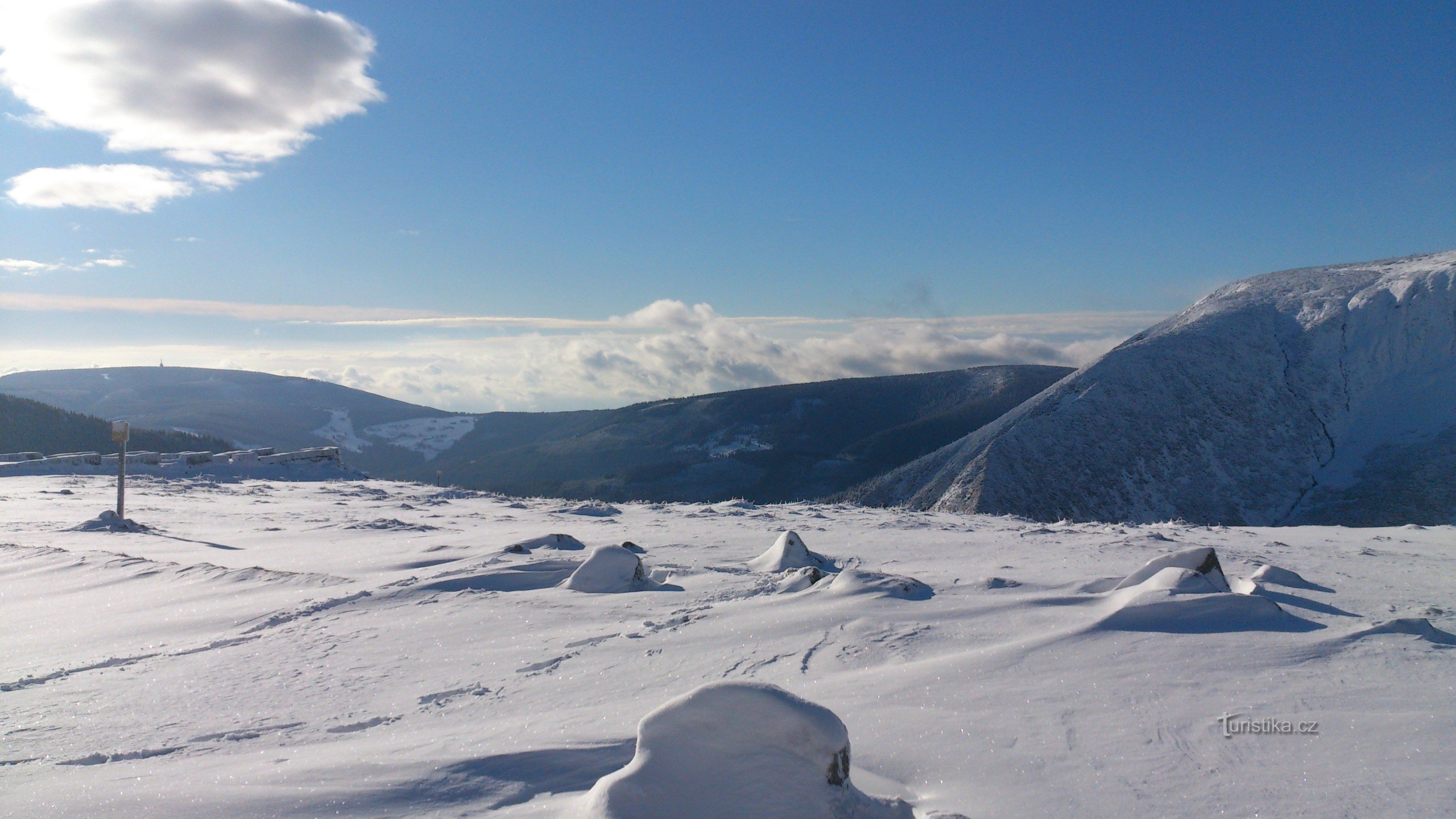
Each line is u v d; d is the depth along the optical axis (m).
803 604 6.54
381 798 3.12
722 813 2.78
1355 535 15.77
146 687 5.08
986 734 3.63
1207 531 16.41
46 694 4.98
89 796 3.24
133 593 8.34
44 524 14.83
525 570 8.81
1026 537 13.92
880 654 5.11
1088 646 4.91
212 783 3.35
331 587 8.38
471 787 3.21
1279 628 5.32
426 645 5.96
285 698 4.80
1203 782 3.09
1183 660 4.63
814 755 2.98
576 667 5.22
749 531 14.58
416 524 16.06
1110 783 3.11
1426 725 3.59
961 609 6.09
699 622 6.20
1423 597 7.52
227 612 7.25
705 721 3.06
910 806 3.02
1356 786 3.01
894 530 15.09
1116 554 11.31
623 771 2.93
